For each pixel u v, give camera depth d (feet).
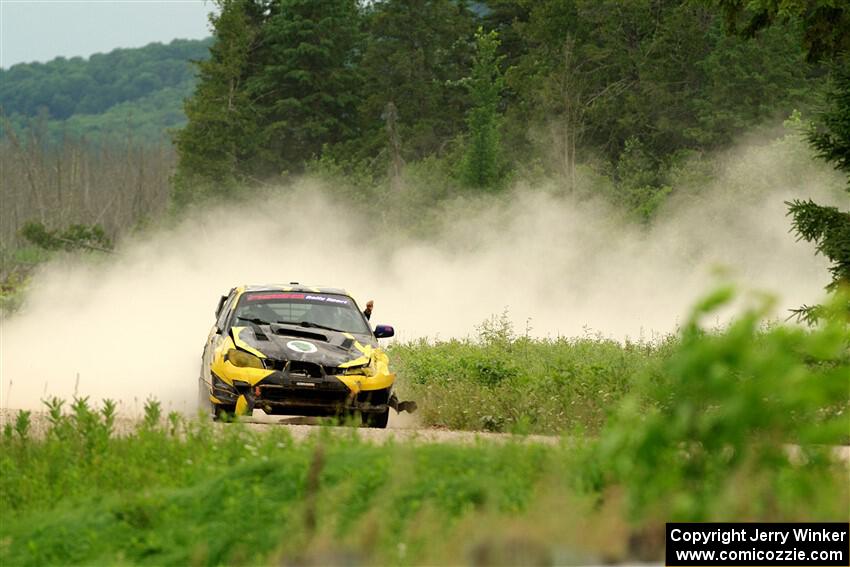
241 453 94.12
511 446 79.00
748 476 64.18
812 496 65.26
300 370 150.82
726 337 50.21
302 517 68.64
